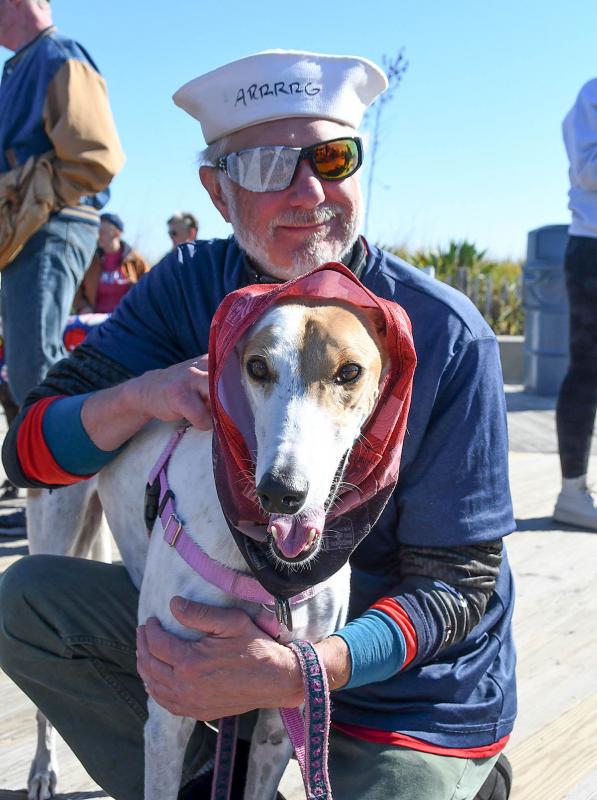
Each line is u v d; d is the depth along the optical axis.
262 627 1.68
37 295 3.59
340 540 1.61
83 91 3.52
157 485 1.86
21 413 2.06
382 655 1.69
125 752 1.97
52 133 3.49
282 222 1.88
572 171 4.06
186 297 2.08
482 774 1.89
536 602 3.30
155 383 1.82
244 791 1.92
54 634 1.91
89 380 2.08
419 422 1.85
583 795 2.16
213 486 1.70
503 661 2.01
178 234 7.87
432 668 1.87
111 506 2.17
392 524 1.93
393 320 1.56
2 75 3.73
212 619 1.62
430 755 1.79
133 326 2.11
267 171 1.85
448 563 1.84
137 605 1.98
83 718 1.98
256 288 1.62
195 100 1.99
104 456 1.97
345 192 1.89
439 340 1.87
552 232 8.30
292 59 1.88
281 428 1.49
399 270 1.98
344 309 1.62
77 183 3.54
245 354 1.59
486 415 1.89
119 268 6.98
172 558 1.72
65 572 1.95
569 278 4.04
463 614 1.82
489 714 1.90
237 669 1.60
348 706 1.87
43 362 3.64
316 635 1.74
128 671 1.97
